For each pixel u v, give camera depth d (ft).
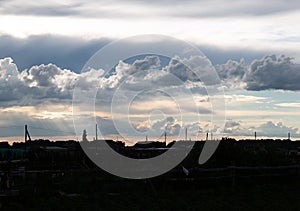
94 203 56.29
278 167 77.71
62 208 52.85
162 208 56.85
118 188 64.64
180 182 68.49
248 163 78.64
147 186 66.64
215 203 60.34
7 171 60.90
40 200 55.36
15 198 55.16
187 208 57.41
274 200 64.49
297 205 62.03
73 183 64.34
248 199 64.44
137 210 54.39
